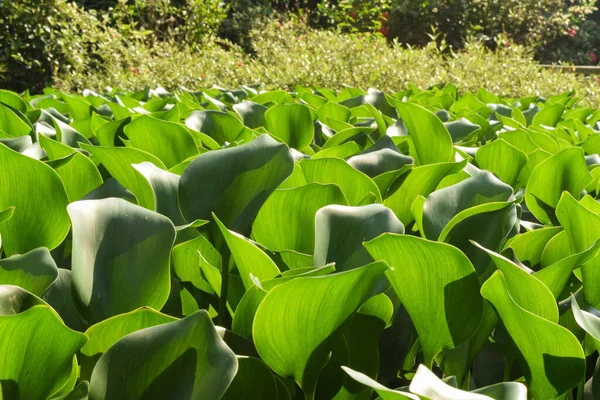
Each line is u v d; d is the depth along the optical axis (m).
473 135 2.51
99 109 3.01
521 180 2.07
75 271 0.92
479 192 1.39
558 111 3.23
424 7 14.62
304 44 8.64
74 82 8.65
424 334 1.01
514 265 0.94
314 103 3.66
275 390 0.89
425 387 0.70
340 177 1.52
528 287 0.96
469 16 14.83
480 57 7.57
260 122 2.77
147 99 3.97
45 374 0.76
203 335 0.77
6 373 0.74
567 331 0.86
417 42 14.78
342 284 0.82
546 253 1.34
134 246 1.00
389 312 1.06
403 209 1.58
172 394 0.75
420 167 1.52
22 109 2.97
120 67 8.78
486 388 0.80
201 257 1.13
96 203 1.01
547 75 7.35
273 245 1.32
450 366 1.12
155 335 0.77
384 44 8.47
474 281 0.95
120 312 0.96
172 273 1.23
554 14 15.41
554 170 1.69
